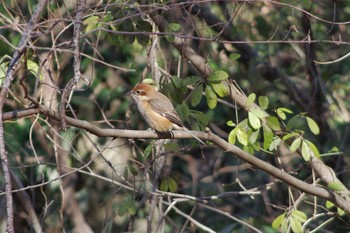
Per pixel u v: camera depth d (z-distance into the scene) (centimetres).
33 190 1350
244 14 1473
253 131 1059
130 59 1423
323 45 1495
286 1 1310
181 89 1144
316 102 1489
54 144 1228
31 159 1362
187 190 1507
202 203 1320
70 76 1311
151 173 1342
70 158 1373
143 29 1125
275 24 1491
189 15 1141
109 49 1420
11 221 770
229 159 1606
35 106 865
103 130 923
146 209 1487
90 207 1498
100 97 1397
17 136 1369
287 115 1496
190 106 1496
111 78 1414
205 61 1164
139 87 1181
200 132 997
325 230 1321
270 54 1573
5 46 1190
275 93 1540
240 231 1294
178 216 1461
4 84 848
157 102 1156
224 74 1101
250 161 1039
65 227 1434
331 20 1505
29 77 1256
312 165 1195
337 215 1181
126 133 945
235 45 1430
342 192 1130
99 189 1483
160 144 1211
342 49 1519
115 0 1098
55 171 1377
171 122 1147
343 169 1448
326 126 1494
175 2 1116
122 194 1463
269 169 1052
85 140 1431
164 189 1255
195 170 1483
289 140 1123
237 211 1533
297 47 1568
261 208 1526
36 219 1331
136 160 1266
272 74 1498
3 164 792
